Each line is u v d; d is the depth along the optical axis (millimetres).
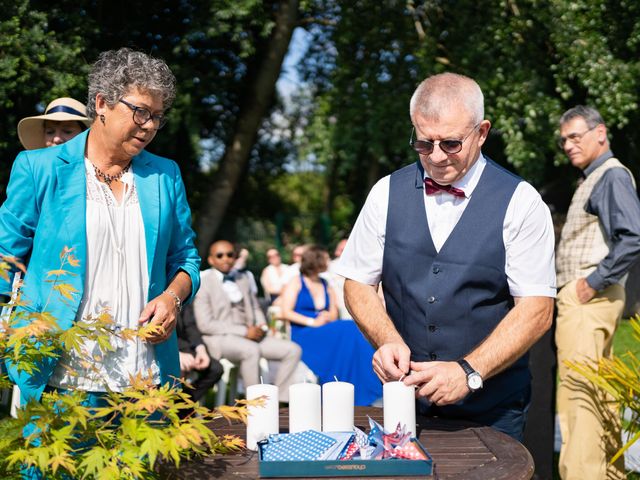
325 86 11844
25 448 2166
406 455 2234
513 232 2666
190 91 9938
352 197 17984
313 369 6129
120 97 2527
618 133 10555
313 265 6617
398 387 2451
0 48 7844
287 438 2361
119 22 9727
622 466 3795
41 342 2432
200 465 2268
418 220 2744
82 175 2604
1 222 2609
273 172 15203
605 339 3957
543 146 9703
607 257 3768
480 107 2580
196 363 5473
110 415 2553
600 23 9336
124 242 2643
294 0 11008
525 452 2359
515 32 9742
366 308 2807
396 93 10508
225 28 9266
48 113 4094
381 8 10492
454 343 2723
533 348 4266
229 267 6262
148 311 2590
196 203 12930
